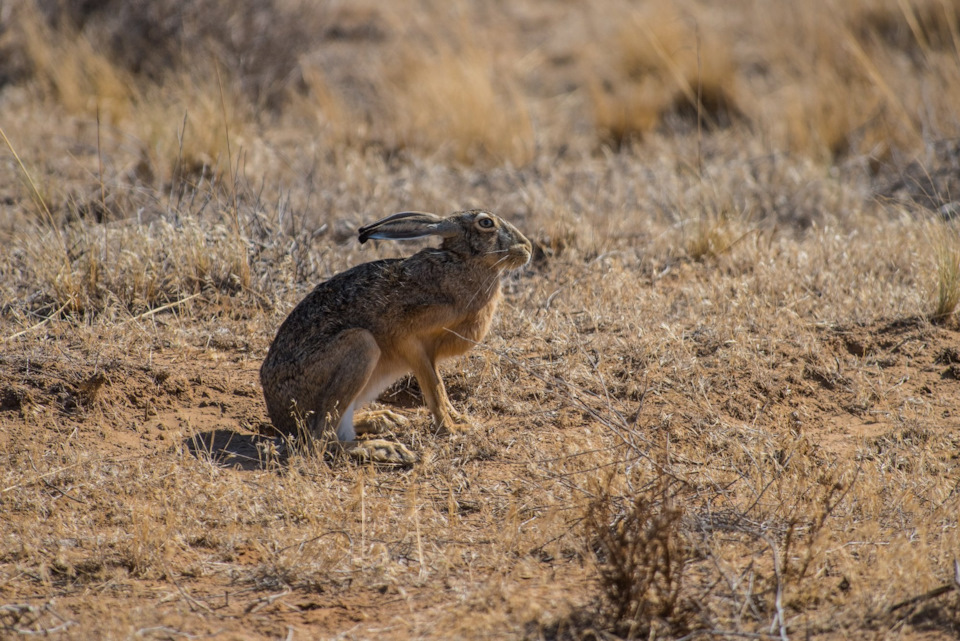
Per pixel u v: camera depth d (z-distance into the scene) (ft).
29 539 44.32
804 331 65.36
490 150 106.42
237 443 55.47
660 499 44.86
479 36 147.54
